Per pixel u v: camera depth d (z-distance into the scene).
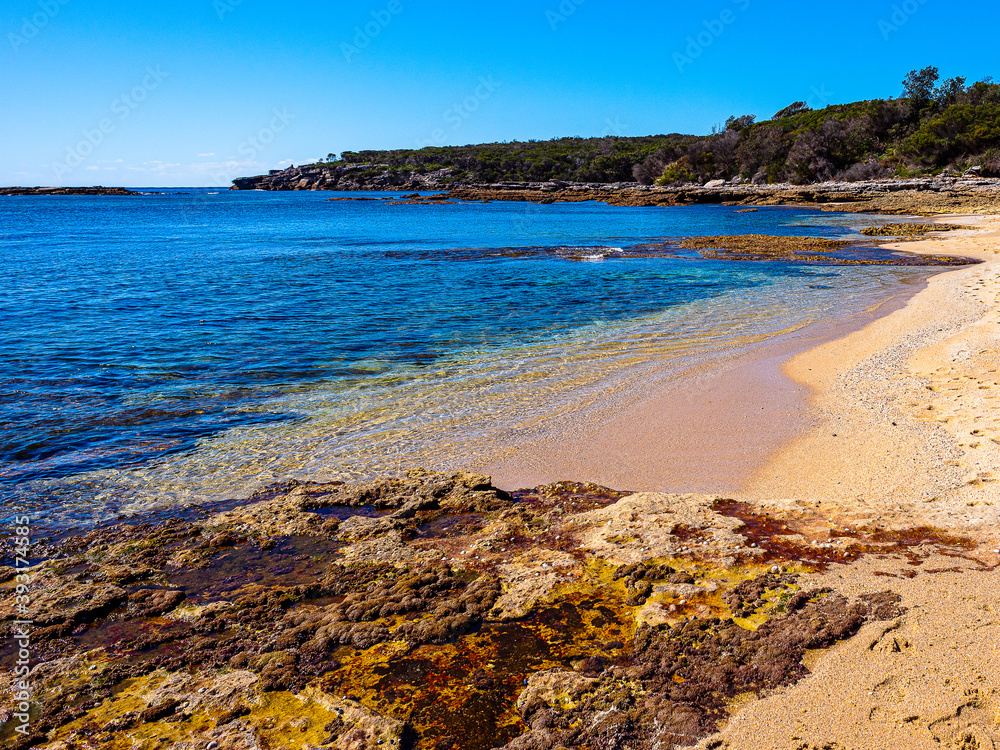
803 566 6.13
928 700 4.21
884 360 13.77
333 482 8.87
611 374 13.65
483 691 4.80
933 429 9.74
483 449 9.91
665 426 10.66
